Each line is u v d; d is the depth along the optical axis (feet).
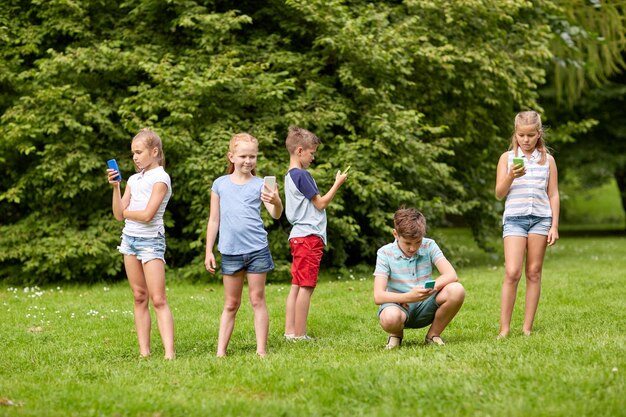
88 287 44.50
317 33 49.47
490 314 31.53
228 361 21.91
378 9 52.19
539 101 86.74
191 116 43.78
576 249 69.77
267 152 46.44
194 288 42.60
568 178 120.98
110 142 47.70
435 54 49.29
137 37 48.70
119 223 46.42
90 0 48.11
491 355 20.72
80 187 45.70
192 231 47.85
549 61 70.23
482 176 58.23
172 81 45.34
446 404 16.61
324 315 32.01
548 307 32.68
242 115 47.67
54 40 49.55
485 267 54.60
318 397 17.40
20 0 50.06
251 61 48.14
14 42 47.55
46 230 45.93
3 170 49.03
